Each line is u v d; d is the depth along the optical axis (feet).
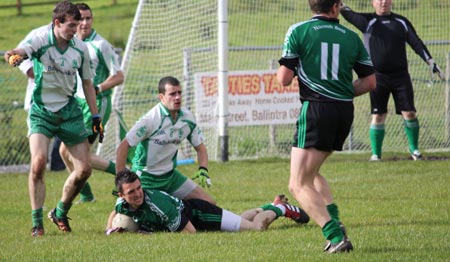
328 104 72.43
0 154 161.07
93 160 112.06
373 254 71.61
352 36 74.54
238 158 163.73
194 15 176.76
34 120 91.71
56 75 90.22
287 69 73.10
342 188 121.90
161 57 176.24
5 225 100.89
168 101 93.71
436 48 205.87
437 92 183.62
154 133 93.97
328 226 72.02
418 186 121.70
